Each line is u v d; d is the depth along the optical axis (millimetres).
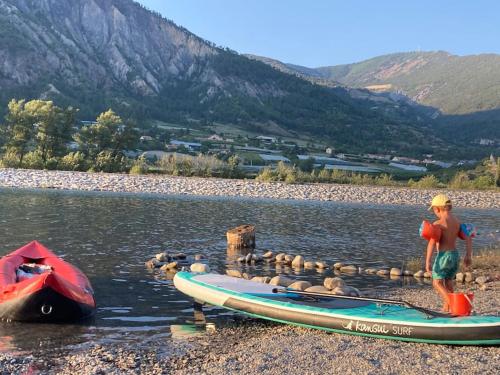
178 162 75688
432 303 13609
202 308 12852
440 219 10562
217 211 37562
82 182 53250
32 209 32531
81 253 19562
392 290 15844
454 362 8867
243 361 9109
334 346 9820
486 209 53781
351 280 17359
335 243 25828
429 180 77312
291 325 11492
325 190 59906
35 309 11195
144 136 153500
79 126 154000
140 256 19547
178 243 23094
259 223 32219
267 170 74188
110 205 37281
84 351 9711
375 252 23562
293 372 8523
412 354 9305
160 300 13531
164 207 38000
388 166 160375
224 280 13016
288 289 12211
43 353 9562
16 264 14031
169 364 9094
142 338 10562
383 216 40906
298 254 22250
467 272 17891
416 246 25719
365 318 10438
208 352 9773
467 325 9664
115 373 8633
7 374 8516
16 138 72188
